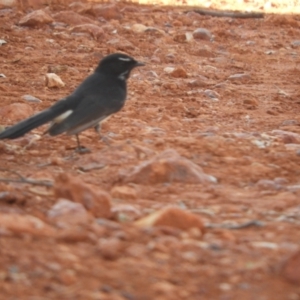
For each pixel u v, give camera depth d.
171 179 11.56
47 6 31.61
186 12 34.66
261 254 8.07
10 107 16.52
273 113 18.30
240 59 26.64
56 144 14.05
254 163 12.89
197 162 12.87
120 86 13.47
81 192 9.67
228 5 38.03
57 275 7.24
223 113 18.05
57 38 26.45
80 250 7.91
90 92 12.95
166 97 19.61
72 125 12.39
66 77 21.23
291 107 19.27
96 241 8.19
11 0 31.31
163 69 23.50
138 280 7.31
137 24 29.53
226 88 21.27
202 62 25.45
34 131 14.84
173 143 13.92
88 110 12.64
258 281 7.37
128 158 12.91
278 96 20.48
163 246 8.14
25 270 7.31
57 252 7.77
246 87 21.81
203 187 11.38
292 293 7.15
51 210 9.29
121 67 13.50
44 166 12.66
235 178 12.13
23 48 24.61
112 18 31.16
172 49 26.81
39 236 8.20
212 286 7.27
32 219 8.70
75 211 9.13
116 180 11.71
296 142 14.88
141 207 10.27
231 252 8.12
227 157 13.25
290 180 12.23
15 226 8.28
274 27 33.47
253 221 9.45
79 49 25.20
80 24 28.50
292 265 7.43
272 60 26.94
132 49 26.19
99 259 7.72
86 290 7.04
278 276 7.46
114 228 8.77
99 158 12.82
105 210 9.57
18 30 26.95
